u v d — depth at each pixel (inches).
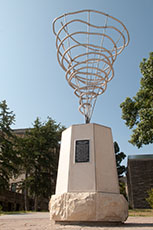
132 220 365.4
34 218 422.0
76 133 323.6
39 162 1127.0
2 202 981.2
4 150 1002.1
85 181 284.8
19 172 1128.8
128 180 1218.6
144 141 535.2
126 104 616.4
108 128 336.5
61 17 340.2
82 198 268.5
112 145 326.6
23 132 1416.1
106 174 295.6
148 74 562.3
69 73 372.2
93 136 312.5
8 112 1072.8
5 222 327.9
